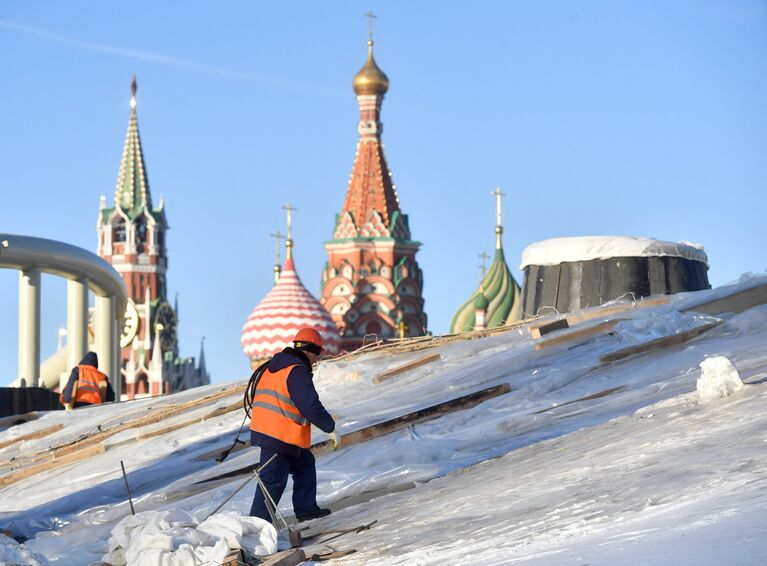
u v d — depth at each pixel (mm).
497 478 16281
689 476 11797
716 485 11016
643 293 54844
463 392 30578
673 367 26969
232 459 28938
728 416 15117
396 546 12711
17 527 23875
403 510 15852
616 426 17953
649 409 18266
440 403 27234
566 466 15117
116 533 14531
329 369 37781
